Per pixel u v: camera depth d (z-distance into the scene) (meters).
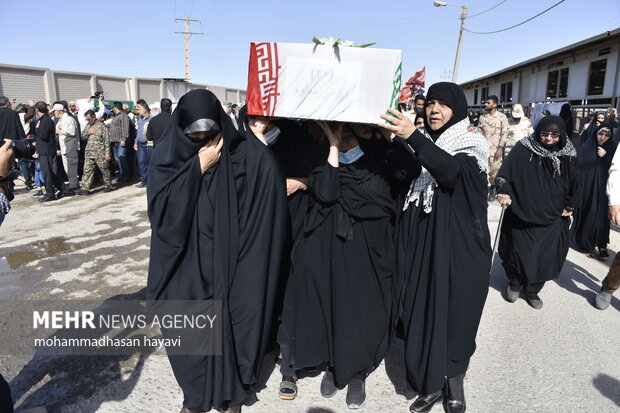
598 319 3.76
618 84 12.50
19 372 2.95
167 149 2.25
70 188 8.96
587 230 5.23
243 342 2.41
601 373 2.97
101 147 8.88
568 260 5.29
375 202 2.49
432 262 2.39
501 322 3.70
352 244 2.53
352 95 2.20
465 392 2.78
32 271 4.75
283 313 2.77
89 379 2.87
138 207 7.75
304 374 2.92
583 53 14.77
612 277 3.80
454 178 2.26
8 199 2.15
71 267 4.87
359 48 2.15
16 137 7.79
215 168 2.36
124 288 4.31
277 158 2.50
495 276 4.76
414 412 2.58
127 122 10.13
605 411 2.60
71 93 15.35
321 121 2.39
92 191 9.30
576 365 3.06
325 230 2.56
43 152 8.13
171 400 2.67
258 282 2.38
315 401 2.70
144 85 19.31
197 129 2.15
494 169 8.11
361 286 2.54
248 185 2.39
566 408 2.63
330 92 2.21
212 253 2.34
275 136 2.63
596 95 13.83
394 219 2.74
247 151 2.42
